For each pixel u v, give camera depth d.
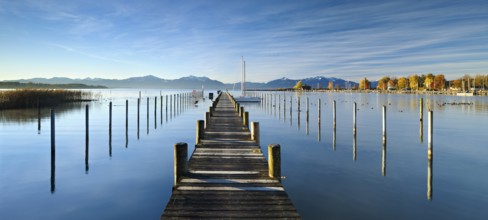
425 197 12.54
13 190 13.46
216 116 28.95
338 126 34.41
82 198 12.67
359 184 14.12
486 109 55.00
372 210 11.23
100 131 30.20
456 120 38.88
